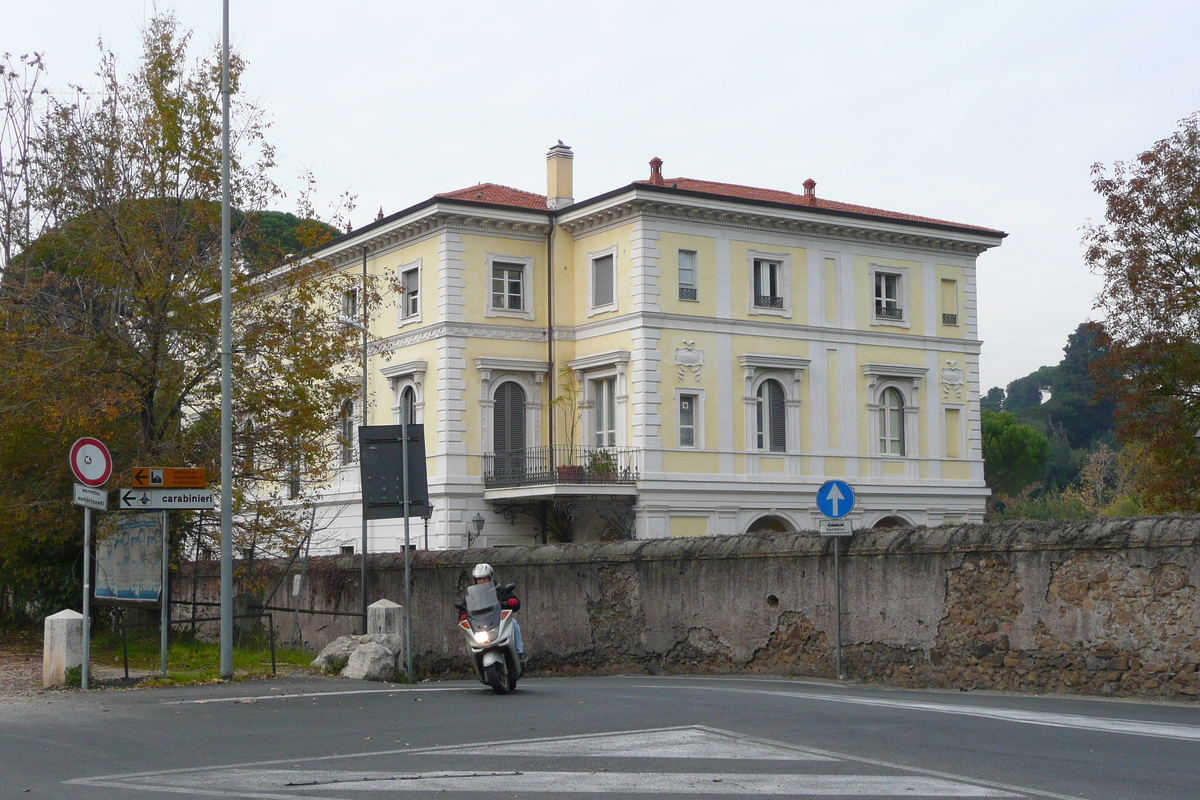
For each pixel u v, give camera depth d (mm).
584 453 45156
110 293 24797
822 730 11031
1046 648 15914
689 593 21062
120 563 23094
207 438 24688
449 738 11070
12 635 27016
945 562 17312
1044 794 7922
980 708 13180
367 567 25812
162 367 24219
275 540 25609
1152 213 31500
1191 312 31125
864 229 48250
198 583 28844
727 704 13508
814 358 47281
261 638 25141
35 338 23750
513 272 46562
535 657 23219
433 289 45500
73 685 16562
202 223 24797
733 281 45812
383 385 47656
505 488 43719
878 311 49406
